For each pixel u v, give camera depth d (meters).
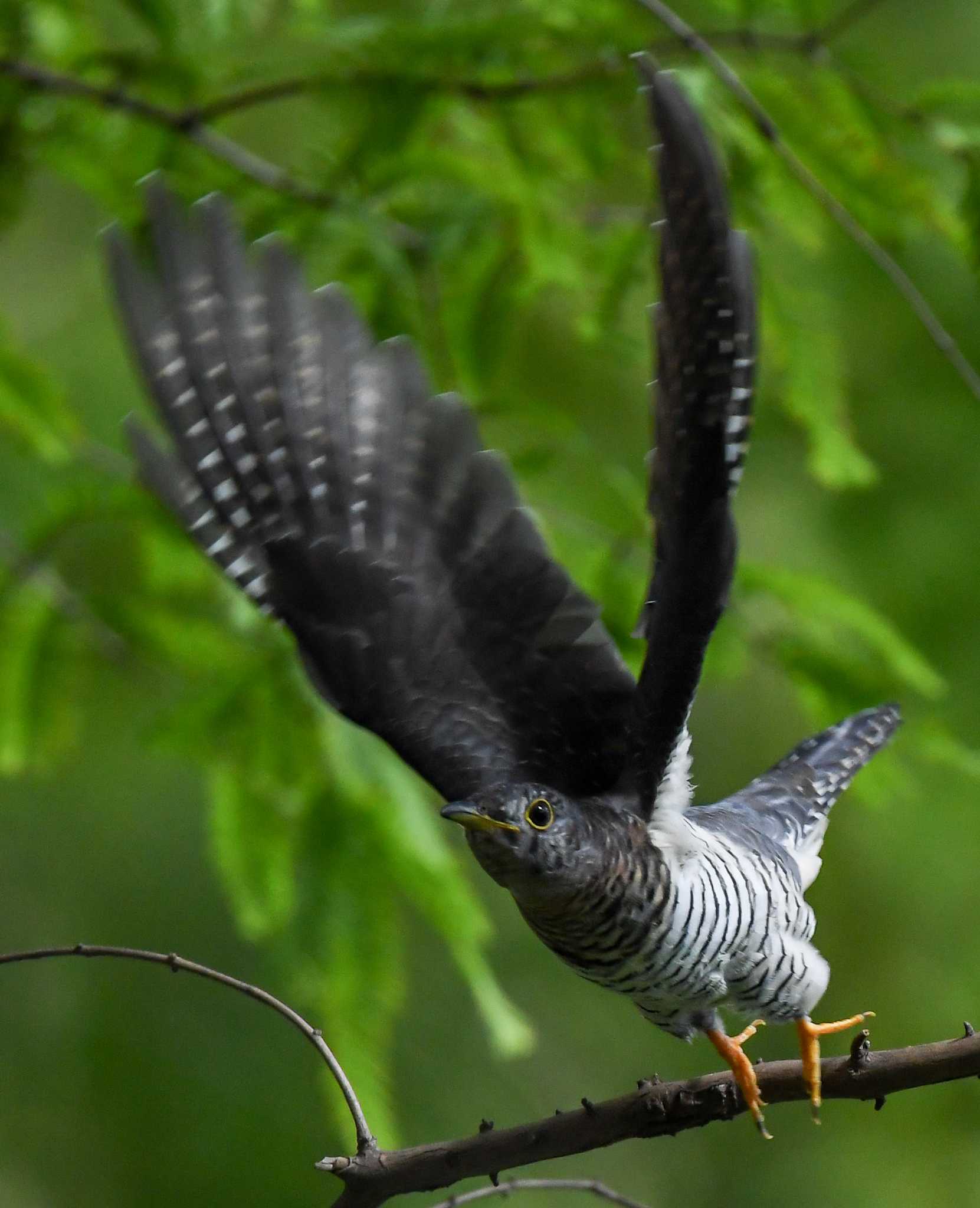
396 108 9.37
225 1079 13.25
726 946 7.14
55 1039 13.34
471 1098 13.88
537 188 9.47
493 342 9.70
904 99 8.66
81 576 10.34
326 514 7.08
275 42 10.22
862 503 14.41
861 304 13.09
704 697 15.86
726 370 6.03
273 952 8.14
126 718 11.22
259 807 8.48
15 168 9.80
